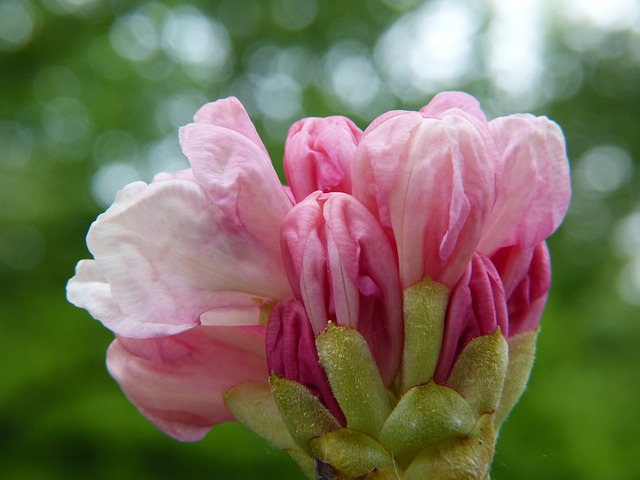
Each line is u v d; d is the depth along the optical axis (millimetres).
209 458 478
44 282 625
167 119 703
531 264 131
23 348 529
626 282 936
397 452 115
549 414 476
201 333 133
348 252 115
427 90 831
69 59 701
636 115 1048
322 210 118
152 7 718
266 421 131
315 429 117
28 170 648
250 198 121
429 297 117
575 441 469
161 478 490
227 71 813
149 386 137
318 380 118
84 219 641
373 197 118
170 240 121
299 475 479
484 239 125
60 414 489
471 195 116
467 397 117
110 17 729
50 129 675
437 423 114
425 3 839
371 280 116
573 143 1035
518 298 129
